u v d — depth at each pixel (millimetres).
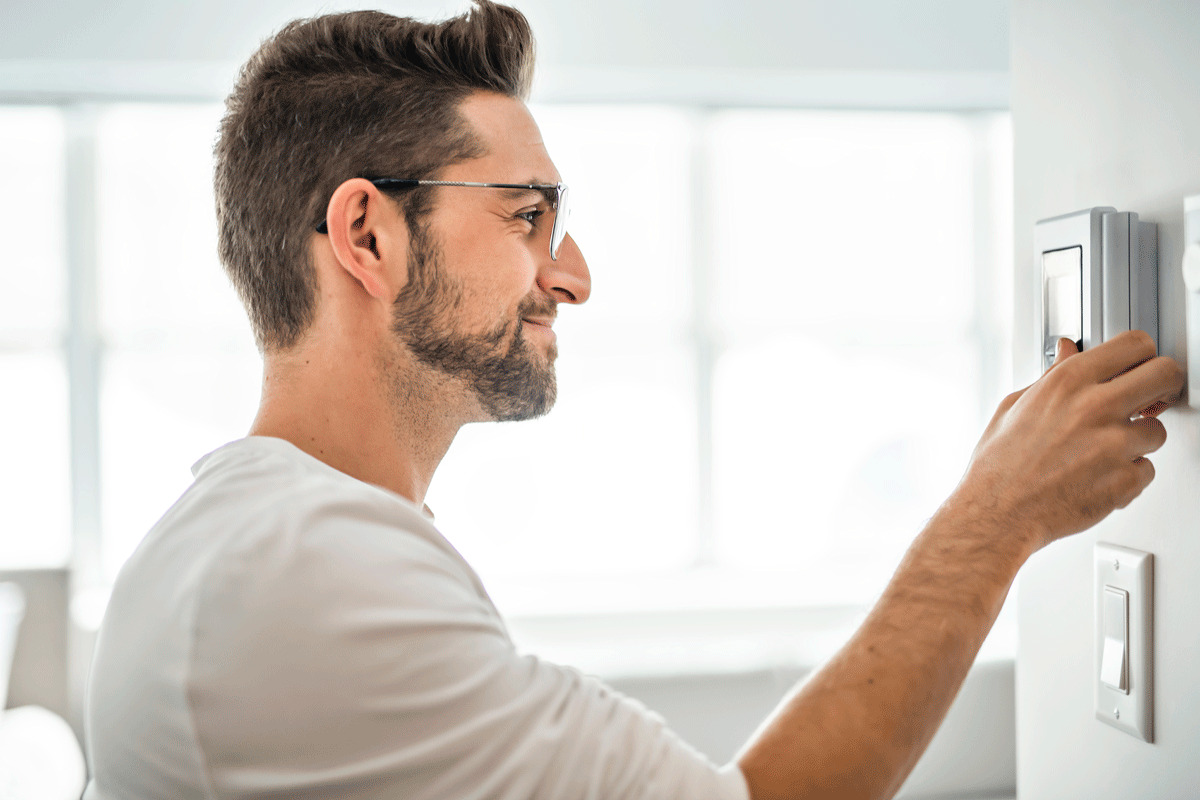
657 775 433
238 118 618
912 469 3412
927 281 3434
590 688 469
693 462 3328
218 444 3148
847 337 3389
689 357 3322
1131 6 645
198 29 2793
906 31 3033
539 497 3258
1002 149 3447
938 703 467
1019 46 789
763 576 3320
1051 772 763
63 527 3109
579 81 3059
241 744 439
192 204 3133
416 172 574
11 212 3068
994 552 509
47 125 3098
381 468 601
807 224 3377
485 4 623
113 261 3102
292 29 616
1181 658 613
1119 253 627
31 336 3082
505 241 593
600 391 3291
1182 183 599
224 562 464
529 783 425
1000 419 570
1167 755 626
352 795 432
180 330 3129
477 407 610
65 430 3107
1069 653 735
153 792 465
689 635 3012
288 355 598
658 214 3322
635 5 2945
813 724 454
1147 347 560
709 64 2969
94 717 515
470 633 458
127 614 507
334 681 433
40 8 2738
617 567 3297
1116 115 664
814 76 3041
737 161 3352
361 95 578
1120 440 528
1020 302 784
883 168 3414
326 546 459
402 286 577
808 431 3373
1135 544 657
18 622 2898
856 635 492
